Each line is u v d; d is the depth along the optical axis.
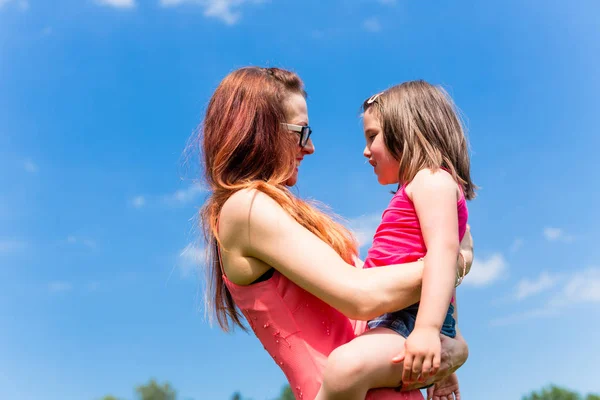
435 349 2.31
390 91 2.86
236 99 2.76
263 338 2.60
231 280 2.64
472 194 2.79
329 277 2.38
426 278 2.39
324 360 2.48
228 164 2.70
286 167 2.75
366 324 2.65
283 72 2.92
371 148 2.86
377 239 2.67
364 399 2.35
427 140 2.66
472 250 2.81
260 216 2.51
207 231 2.88
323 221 2.65
